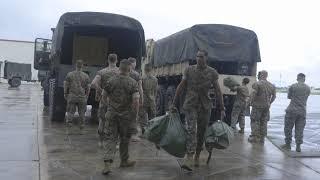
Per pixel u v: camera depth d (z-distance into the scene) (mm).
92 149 9438
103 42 15258
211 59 14547
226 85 13523
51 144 9945
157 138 7707
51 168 7602
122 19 13570
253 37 14938
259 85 11414
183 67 15109
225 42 14719
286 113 10648
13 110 18078
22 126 12906
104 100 7383
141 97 8656
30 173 7223
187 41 14734
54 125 13344
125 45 15117
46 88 18453
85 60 15125
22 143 9930
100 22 13383
